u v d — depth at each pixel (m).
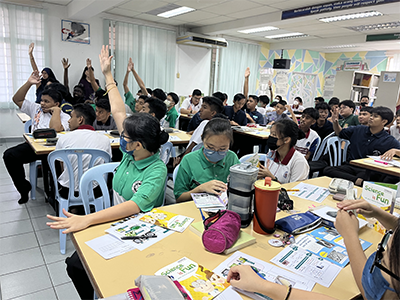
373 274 0.67
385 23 6.01
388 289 0.63
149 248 0.98
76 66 6.24
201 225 1.12
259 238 1.10
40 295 1.76
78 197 2.10
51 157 2.01
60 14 5.85
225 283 0.82
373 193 1.34
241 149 4.90
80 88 5.88
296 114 8.20
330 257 0.99
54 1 5.60
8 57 5.45
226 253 0.97
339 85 9.06
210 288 0.79
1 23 5.28
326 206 1.40
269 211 1.10
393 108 7.08
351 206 0.98
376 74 9.35
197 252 0.97
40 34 5.67
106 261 0.90
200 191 1.50
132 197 1.27
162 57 7.29
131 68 5.15
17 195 3.22
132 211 1.22
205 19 6.52
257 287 0.76
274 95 9.65
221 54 8.35
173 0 5.18
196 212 1.30
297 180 1.93
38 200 3.10
